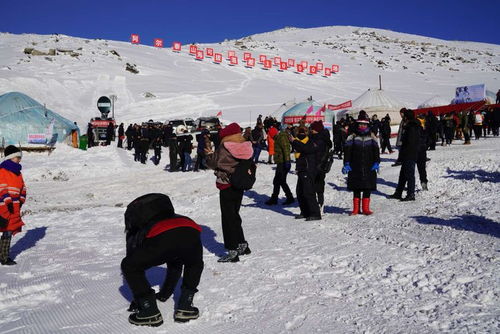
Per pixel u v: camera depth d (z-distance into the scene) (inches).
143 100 1999.3
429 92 2842.0
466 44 6107.3
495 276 171.2
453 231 250.8
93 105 1841.8
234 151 217.9
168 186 641.6
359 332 133.5
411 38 6254.9
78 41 3203.7
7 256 239.3
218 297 169.3
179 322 147.8
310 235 274.4
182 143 796.0
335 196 439.2
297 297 165.5
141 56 3056.1
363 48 4864.7
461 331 128.9
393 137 1262.3
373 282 178.1
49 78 2034.9
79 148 1109.7
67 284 199.0
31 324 151.3
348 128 756.6
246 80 2807.6
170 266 165.2
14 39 3075.8
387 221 299.0
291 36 5954.7
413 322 137.9
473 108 1242.0
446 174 473.1
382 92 1444.4
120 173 825.5
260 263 213.8
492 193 359.9
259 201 452.1
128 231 151.9
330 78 3277.6
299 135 330.6
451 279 172.9
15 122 1032.2
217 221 355.3
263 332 137.2
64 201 546.3
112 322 149.8
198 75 2790.4
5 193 238.4
